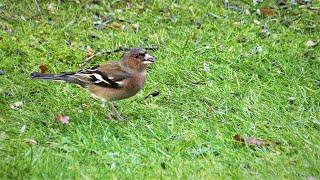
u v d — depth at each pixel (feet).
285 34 52.54
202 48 49.24
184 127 39.27
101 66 39.17
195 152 36.45
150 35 50.70
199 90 43.98
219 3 56.39
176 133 38.40
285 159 36.11
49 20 51.49
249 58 48.57
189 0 56.08
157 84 44.47
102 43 49.21
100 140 36.99
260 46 50.08
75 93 42.73
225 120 40.45
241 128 39.73
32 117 39.14
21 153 34.96
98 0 54.60
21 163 33.37
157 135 38.22
